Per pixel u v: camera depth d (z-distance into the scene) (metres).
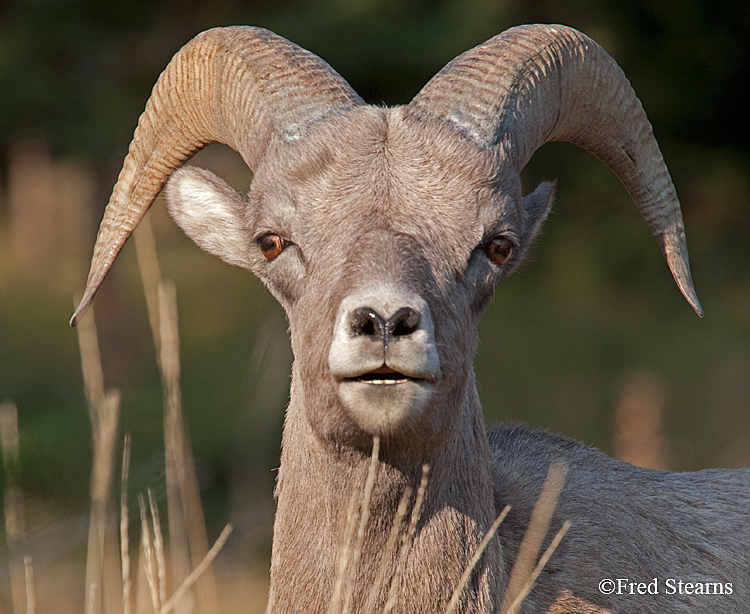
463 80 13.11
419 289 11.30
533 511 14.16
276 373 34.12
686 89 52.19
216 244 14.84
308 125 12.82
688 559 15.04
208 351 49.78
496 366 52.81
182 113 14.98
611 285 57.84
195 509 18.66
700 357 51.84
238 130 13.88
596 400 48.12
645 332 55.16
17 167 80.44
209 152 59.34
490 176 12.53
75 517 30.11
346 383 11.02
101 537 15.37
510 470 14.89
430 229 12.05
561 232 56.12
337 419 11.92
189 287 61.12
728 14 49.09
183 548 17.44
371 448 12.09
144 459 30.89
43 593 27.80
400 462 12.20
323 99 13.00
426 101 12.98
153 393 37.00
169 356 16.78
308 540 13.06
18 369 46.28
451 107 12.88
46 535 29.08
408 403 10.94
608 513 14.65
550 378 51.12
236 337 52.28
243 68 13.65
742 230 59.41
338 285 11.53
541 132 13.99
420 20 44.62
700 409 46.25
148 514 28.58
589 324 56.12
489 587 12.86
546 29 14.29
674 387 49.00
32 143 50.28
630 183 15.55
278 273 12.74
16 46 45.22
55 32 44.72
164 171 15.45
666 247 15.41
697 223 59.62
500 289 59.34
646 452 31.16
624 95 15.02
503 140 12.91
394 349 10.71
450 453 12.55
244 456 34.62
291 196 12.48
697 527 15.58
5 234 84.06
